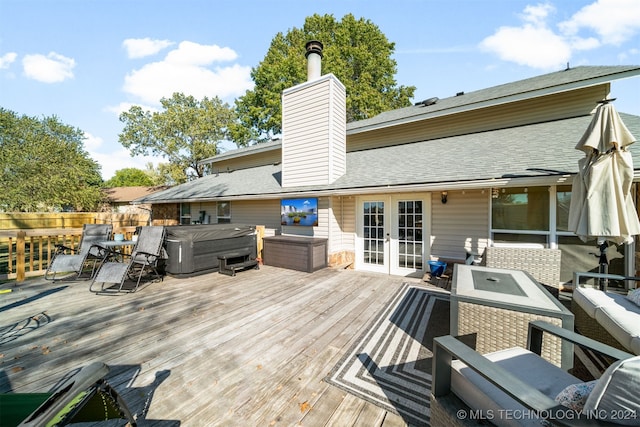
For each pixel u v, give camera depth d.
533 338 2.10
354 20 23.62
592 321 2.92
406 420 1.91
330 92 7.25
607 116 2.92
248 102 22.28
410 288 5.23
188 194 11.20
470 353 1.46
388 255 7.06
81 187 18.12
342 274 6.34
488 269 3.55
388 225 7.05
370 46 24.19
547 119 6.67
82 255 5.69
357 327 3.46
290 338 3.15
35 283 5.45
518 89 7.08
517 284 2.87
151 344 2.98
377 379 2.38
